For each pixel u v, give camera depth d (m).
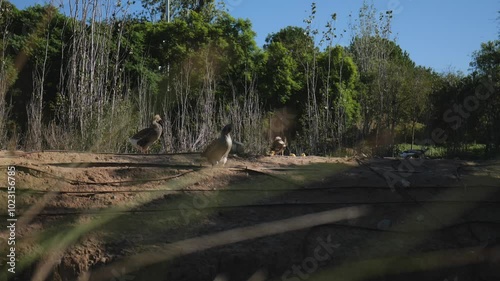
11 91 16.89
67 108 14.48
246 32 26.28
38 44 20.11
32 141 12.87
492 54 20.11
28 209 7.16
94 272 6.62
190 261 6.73
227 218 7.38
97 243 6.86
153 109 19.05
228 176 8.09
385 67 27.38
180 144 17.17
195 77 23.39
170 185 7.80
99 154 8.98
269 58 26.89
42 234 6.87
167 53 24.53
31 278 6.53
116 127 14.02
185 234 7.05
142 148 12.10
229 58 25.77
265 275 6.80
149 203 7.47
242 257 6.80
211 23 26.41
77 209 7.25
